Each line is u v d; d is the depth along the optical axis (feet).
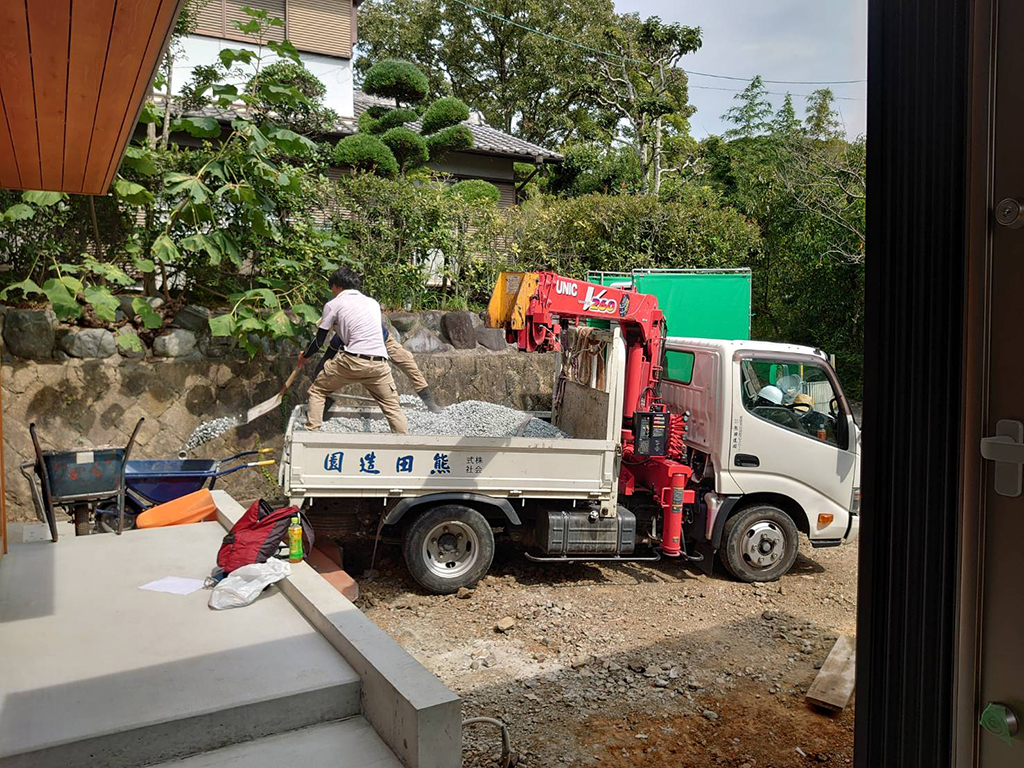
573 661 15.06
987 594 4.12
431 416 21.29
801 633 16.94
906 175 4.53
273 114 32.01
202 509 18.45
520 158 48.75
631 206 37.70
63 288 21.49
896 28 4.59
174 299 26.00
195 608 13.12
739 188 54.70
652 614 17.76
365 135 34.83
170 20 8.07
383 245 30.17
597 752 11.84
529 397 29.48
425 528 17.85
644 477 21.30
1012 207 3.89
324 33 42.98
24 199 21.72
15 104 10.53
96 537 16.97
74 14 7.88
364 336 18.20
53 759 8.77
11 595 13.52
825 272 41.78
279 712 10.22
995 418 4.07
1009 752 4.01
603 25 75.82
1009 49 3.98
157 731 9.37
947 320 4.27
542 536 18.88
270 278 26.00
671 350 22.52
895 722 4.62
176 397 24.09
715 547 19.92
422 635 16.07
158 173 24.56
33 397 22.12
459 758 9.53
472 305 32.27
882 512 4.73
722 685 14.32
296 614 13.03
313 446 16.97
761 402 20.07
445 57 82.53
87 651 11.30
